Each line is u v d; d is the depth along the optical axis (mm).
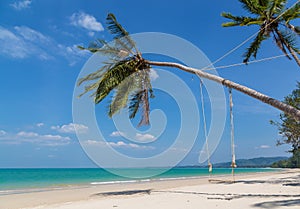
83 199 13180
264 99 9828
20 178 38344
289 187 14750
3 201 13125
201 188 16203
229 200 9906
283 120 23781
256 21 14703
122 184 23094
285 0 14141
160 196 12328
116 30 14094
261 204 8359
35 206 11266
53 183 27188
